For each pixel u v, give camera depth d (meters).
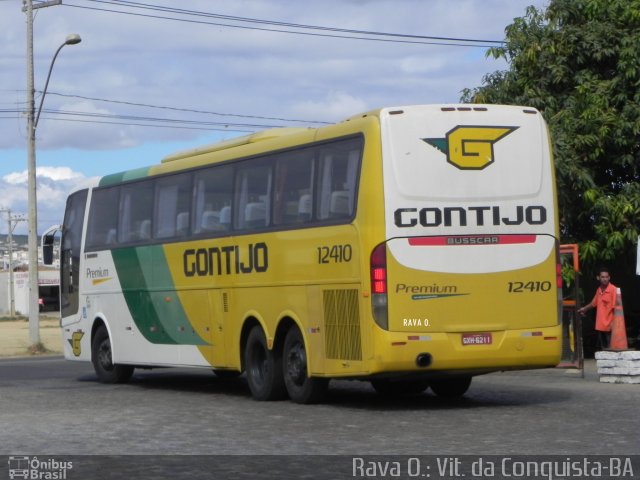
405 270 15.16
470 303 15.42
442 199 15.37
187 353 20.05
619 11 27.11
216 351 19.08
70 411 16.58
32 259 40.47
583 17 27.48
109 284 22.72
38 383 23.33
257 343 17.88
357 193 15.50
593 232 26.92
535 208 15.83
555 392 18.34
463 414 15.27
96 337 23.34
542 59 27.06
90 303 23.53
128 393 20.14
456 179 15.45
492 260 15.55
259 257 17.75
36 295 40.50
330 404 17.03
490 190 15.59
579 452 11.52
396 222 15.17
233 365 18.56
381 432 13.44
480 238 15.51
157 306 20.92
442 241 15.34
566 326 22.05
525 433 13.08
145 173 21.50
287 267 17.05
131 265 21.81
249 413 15.93
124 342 22.17
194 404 17.55
